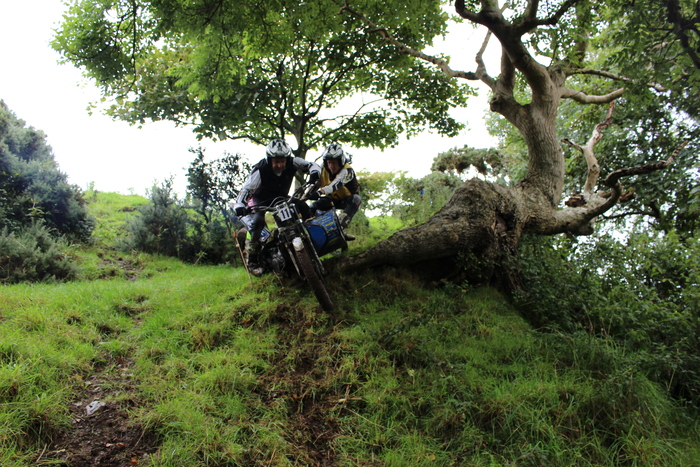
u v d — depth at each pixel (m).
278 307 4.98
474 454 3.10
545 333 5.00
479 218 6.49
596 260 6.61
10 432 2.71
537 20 6.52
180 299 5.52
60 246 8.53
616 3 6.59
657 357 4.41
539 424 3.31
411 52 8.72
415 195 10.56
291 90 11.16
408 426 3.38
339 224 5.07
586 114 11.90
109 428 3.01
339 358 4.11
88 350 3.92
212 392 3.49
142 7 6.67
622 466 3.18
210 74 7.93
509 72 7.85
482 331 4.79
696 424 3.82
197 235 11.03
